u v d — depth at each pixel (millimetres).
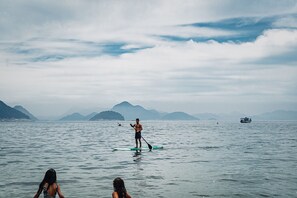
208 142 41031
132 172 17312
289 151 29047
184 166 19516
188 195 12117
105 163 21016
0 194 12219
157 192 12562
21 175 16375
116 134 66625
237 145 35750
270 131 81438
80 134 66875
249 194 12336
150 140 45594
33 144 38250
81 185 13844
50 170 8781
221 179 15250
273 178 15531
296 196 12047
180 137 53562
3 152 28453
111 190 12875
